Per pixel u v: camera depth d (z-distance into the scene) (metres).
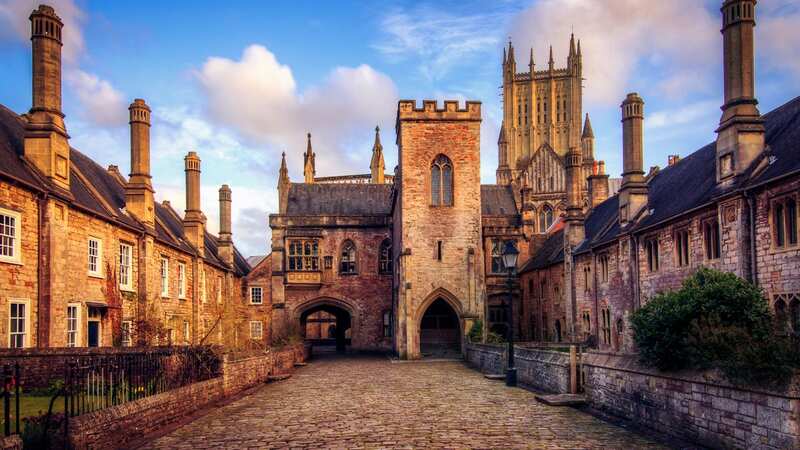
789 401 9.12
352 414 15.93
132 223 29.00
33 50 22.55
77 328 23.39
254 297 51.75
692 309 12.55
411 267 40.00
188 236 39.56
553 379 19.89
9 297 19.48
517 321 48.81
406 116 41.09
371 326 48.03
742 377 10.16
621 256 31.06
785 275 17.95
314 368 32.91
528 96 108.56
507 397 19.27
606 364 15.69
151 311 27.75
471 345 35.62
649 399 13.41
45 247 21.25
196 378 18.78
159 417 14.04
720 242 21.27
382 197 53.38
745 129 20.92
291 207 51.91
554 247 45.03
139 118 30.94
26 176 20.80
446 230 40.53
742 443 10.20
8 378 10.42
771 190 18.62
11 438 8.55
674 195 27.80
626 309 30.41
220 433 13.36
